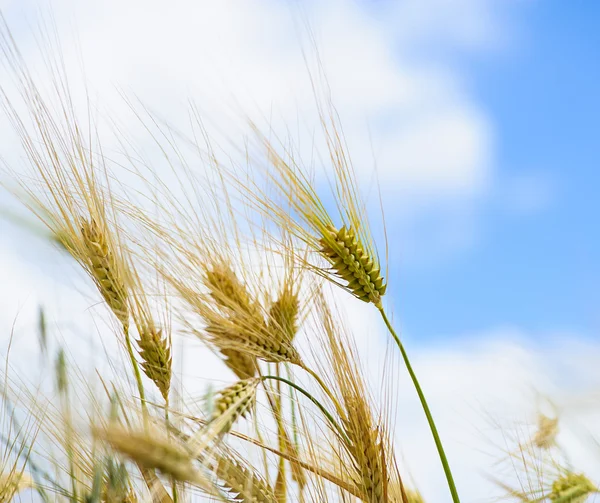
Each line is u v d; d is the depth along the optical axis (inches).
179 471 31.9
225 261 39.6
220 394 35.9
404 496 37.5
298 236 39.3
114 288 37.6
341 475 37.9
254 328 39.1
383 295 38.9
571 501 39.8
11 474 35.3
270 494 36.6
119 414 34.9
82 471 35.2
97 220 38.5
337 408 37.7
